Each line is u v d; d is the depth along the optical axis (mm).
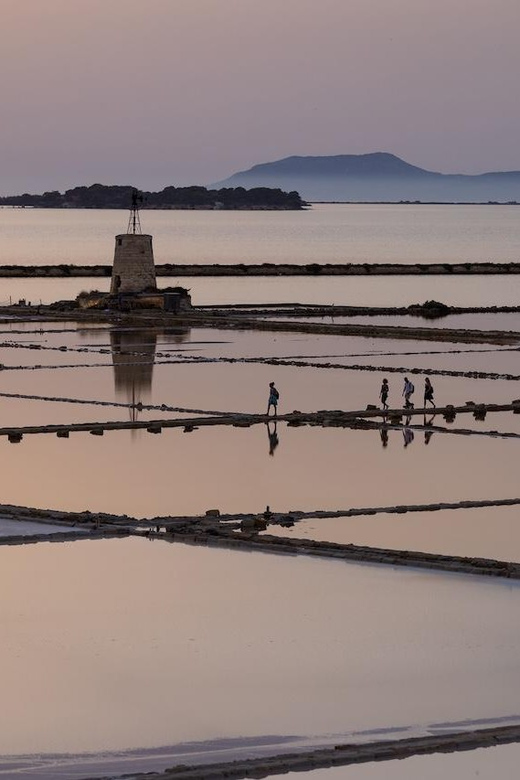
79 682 98625
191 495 156875
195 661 102438
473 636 108250
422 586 120625
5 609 113188
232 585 120625
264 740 89938
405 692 97500
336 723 92688
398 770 85500
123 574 123562
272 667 101312
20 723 91938
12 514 143625
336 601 116312
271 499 155125
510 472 171625
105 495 156500
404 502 154125
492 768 85938
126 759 87250
